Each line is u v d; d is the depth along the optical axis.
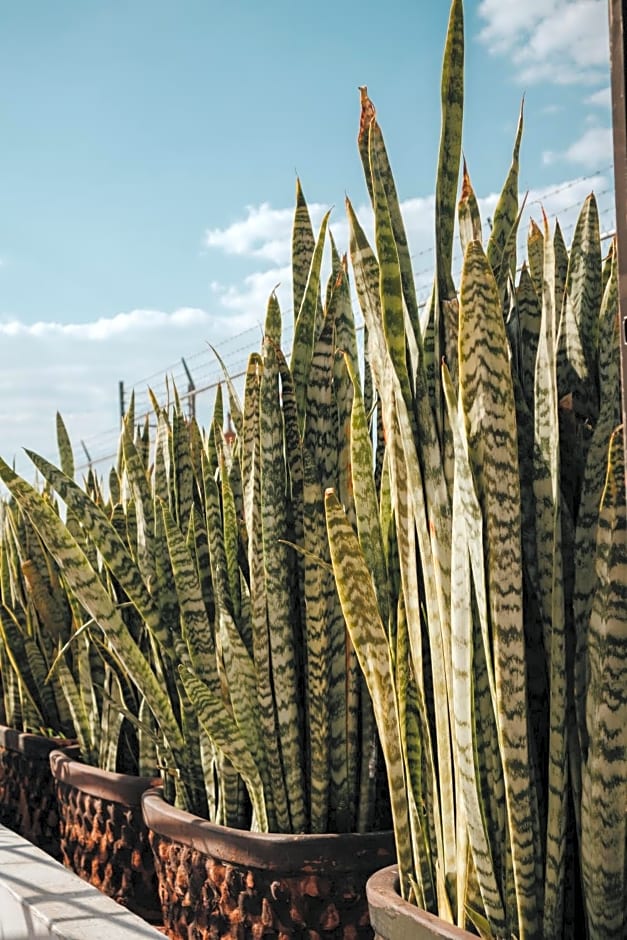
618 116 0.74
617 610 0.87
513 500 0.89
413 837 1.05
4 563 2.59
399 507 1.06
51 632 2.34
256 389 1.52
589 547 0.94
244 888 1.33
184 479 1.74
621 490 0.87
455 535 0.94
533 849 0.91
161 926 1.70
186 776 1.57
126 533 1.98
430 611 1.01
